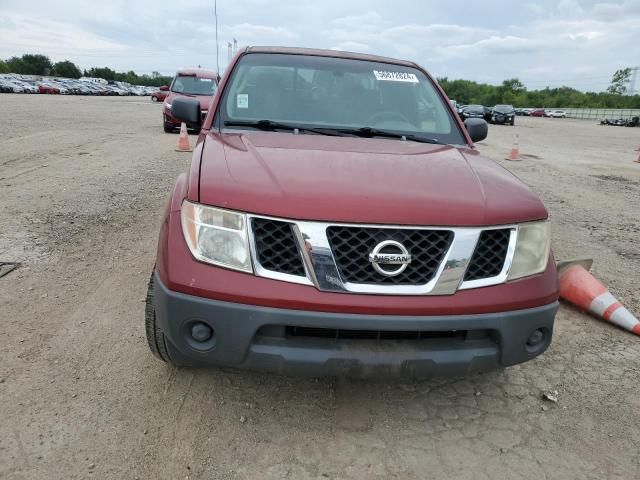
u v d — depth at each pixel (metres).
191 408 2.47
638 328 3.54
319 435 2.35
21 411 2.35
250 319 1.98
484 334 2.17
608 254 5.25
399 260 2.00
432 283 2.04
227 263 2.04
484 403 2.67
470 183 2.37
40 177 6.98
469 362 2.12
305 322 1.97
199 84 14.23
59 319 3.21
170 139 12.42
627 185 9.72
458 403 2.66
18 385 2.54
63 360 2.78
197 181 2.19
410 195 2.14
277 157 2.42
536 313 2.19
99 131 13.45
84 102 32.88
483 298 2.09
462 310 2.06
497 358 2.17
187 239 2.11
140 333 3.10
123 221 5.22
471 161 2.79
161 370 2.75
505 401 2.70
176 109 3.48
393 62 3.79
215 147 2.61
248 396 2.59
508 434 2.44
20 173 7.15
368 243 2.01
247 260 2.02
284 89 3.34
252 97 3.26
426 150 2.89
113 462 2.11
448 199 2.17
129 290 3.67
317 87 3.40
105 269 4.02
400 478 2.12
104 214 5.42
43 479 1.99
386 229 2.02
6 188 6.23
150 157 9.35
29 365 2.71
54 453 2.13
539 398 2.75
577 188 9.09
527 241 2.24
